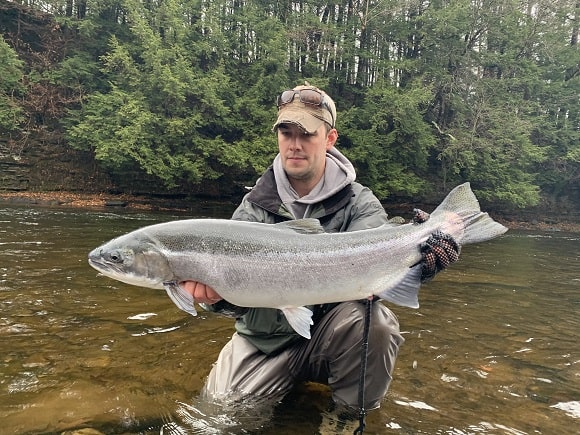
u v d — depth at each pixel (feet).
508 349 14.82
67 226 41.57
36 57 76.43
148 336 14.49
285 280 9.46
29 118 71.82
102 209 62.28
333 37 81.66
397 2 82.94
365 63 89.71
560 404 10.75
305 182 10.88
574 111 98.07
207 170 72.08
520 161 84.99
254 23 80.69
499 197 81.56
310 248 9.53
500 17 87.92
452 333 16.42
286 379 10.82
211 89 70.23
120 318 16.29
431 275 9.45
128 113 67.87
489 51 95.71
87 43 77.30
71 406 9.60
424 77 86.58
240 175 78.64
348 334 9.89
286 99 10.80
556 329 17.53
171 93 67.31
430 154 91.30
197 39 78.84
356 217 10.84
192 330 15.29
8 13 76.64
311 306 10.68
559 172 94.73
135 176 73.72
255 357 10.87
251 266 9.49
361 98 89.04
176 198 75.66
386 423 9.46
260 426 9.10
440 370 12.72
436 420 9.69
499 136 83.56
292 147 10.44
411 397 10.84
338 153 11.68
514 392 11.38
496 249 47.83
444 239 9.32
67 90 75.10
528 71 91.61
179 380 11.20
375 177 78.33
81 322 15.61
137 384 10.84
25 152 69.92
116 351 13.03
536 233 75.10
